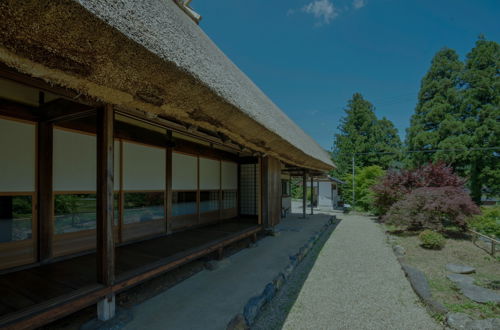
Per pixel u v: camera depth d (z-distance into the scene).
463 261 4.70
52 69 1.37
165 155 4.93
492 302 2.96
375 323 2.62
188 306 2.68
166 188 4.89
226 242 4.32
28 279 2.48
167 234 4.79
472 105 12.98
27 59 1.27
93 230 3.62
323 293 3.36
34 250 2.97
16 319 1.63
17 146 2.87
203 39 4.36
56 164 3.22
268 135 3.81
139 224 4.31
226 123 2.85
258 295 2.95
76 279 2.49
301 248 5.20
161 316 2.47
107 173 2.19
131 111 2.63
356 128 22.23
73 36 1.29
